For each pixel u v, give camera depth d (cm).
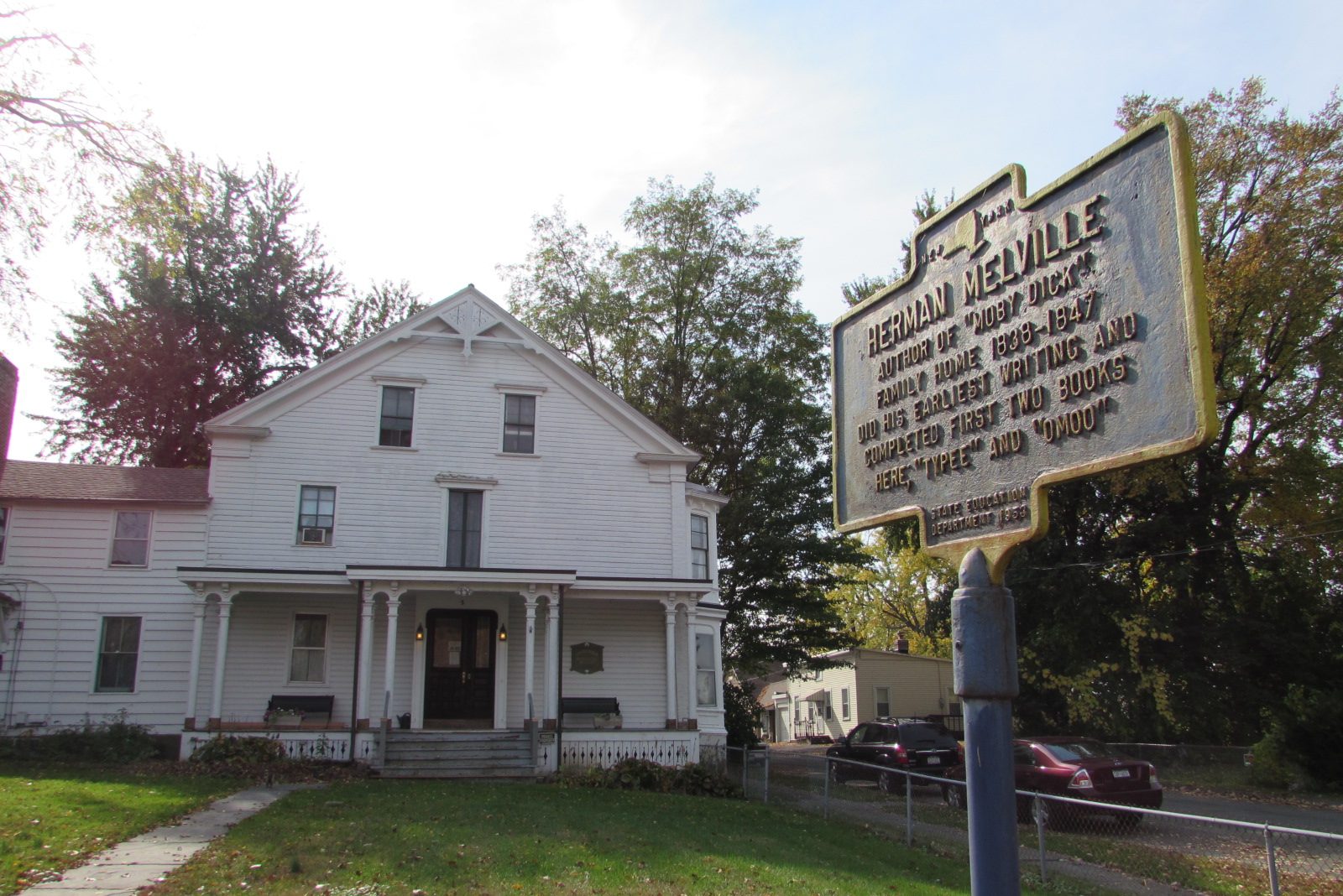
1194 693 2894
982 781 512
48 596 2247
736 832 1411
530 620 2241
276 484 2397
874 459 678
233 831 1238
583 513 2555
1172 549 3036
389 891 923
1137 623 2917
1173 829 1653
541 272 4169
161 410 3869
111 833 1173
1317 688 2773
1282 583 3084
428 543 2444
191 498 2342
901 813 1845
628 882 1004
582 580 2331
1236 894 1134
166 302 3791
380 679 2352
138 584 2295
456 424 2528
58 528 2286
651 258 3994
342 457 2444
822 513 3462
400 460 2475
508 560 2481
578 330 4144
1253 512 3136
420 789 1761
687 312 4019
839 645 3575
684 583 2394
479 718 2388
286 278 4109
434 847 1146
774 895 976
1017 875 498
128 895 891
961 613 542
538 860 1095
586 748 2175
